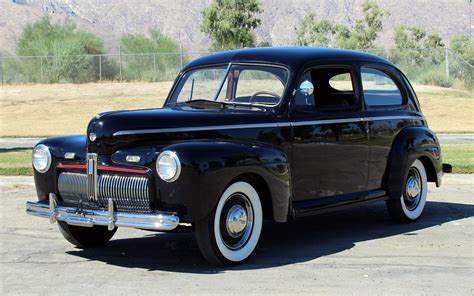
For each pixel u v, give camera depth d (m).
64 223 6.94
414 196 8.42
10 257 6.81
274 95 7.04
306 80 7.19
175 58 47.97
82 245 7.16
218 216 6.20
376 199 7.82
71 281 5.94
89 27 188.00
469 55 63.00
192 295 5.50
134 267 6.39
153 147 6.20
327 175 7.29
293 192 6.98
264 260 6.61
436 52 45.19
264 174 6.42
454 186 11.16
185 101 7.52
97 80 45.91
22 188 11.34
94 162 6.36
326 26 79.19
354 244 7.29
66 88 42.16
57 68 45.47
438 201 9.88
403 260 6.60
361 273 6.13
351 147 7.50
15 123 29.25
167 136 6.30
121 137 6.24
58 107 34.25
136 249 7.12
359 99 7.68
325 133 7.22
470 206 9.52
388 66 8.21
